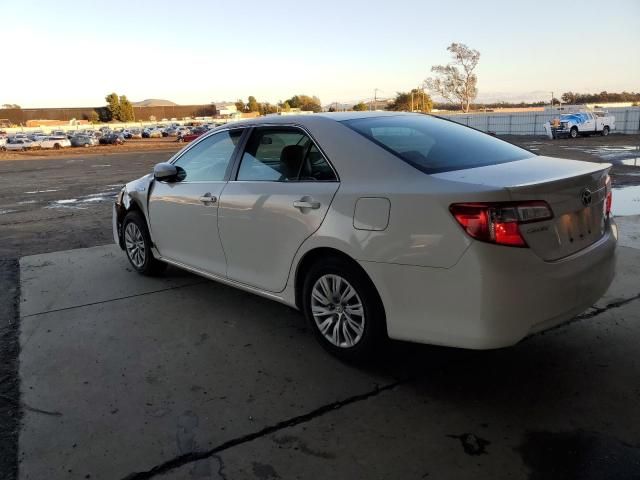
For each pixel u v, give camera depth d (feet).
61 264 20.16
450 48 235.81
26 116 393.09
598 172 10.27
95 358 12.00
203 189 14.23
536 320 8.88
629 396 9.70
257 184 12.62
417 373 10.87
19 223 30.86
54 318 14.51
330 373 11.00
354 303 10.75
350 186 10.47
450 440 8.66
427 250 9.11
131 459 8.44
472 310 8.77
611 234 10.75
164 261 16.72
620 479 7.62
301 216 11.20
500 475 7.80
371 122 11.94
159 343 12.71
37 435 9.12
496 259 8.56
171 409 9.82
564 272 9.12
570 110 138.41
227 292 16.25
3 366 11.71
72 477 8.05
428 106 280.10
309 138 11.70
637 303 13.78
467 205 8.71
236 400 10.07
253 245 12.66
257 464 8.23
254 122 13.50
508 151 11.85
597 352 11.37
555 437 8.63
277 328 13.41
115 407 9.95
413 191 9.39
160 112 453.99
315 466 8.15
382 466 8.10
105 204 38.24
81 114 414.00
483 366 11.05
